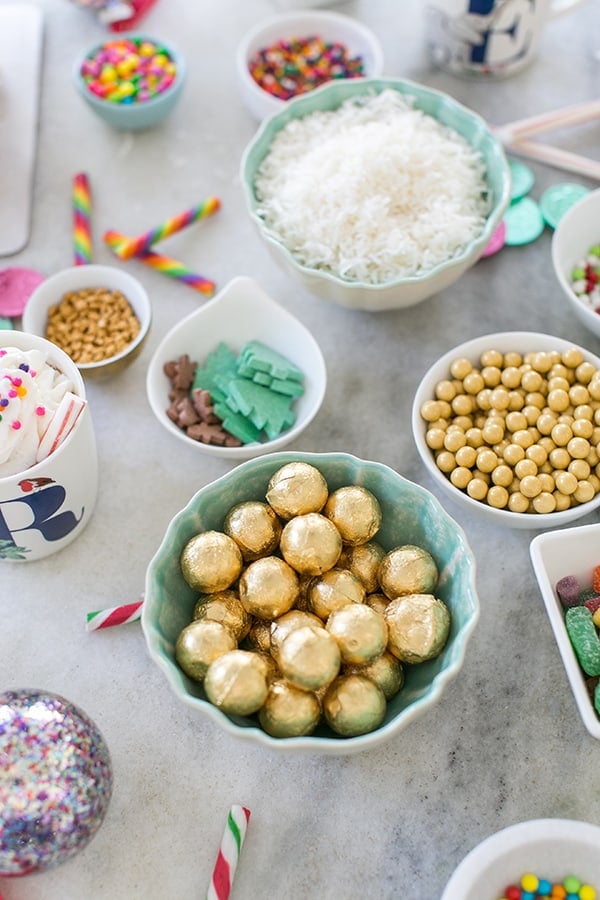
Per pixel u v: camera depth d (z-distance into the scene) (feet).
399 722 1.52
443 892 1.57
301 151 2.09
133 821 1.68
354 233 1.97
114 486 1.95
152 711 1.76
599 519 1.92
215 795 1.70
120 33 2.50
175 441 2.00
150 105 2.26
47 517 1.77
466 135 2.12
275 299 2.15
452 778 1.72
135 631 1.83
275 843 1.67
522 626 1.83
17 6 2.51
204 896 1.64
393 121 2.08
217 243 2.22
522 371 1.90
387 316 2.13
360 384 2.05
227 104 2.41
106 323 2.02
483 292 2.15
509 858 1.57
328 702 1.56
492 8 2.21
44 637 1.82
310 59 2.35
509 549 1.90
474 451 1.83
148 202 2.27
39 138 2.35
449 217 1.97
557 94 2.40
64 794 1.52
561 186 2.24
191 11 2.56
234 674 1.53
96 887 1.64
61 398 1.75
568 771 1.72
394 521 1.77
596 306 2.04
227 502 1.74
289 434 1.86
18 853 1.51
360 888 1.65
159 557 1.66
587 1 2.31
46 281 2.02
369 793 1.71
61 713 1.57
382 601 1.69
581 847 1.57
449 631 1.65
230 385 1.95
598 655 1.66
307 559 1.62
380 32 2.50
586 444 1.81
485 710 1.77
